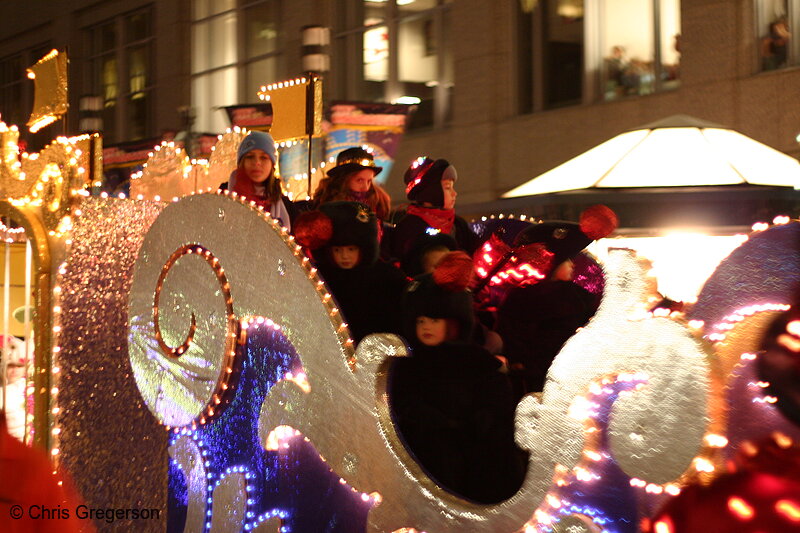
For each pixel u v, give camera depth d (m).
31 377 5.58
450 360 3.80
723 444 2.90
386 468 3.63
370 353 3.71
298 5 20.12
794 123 12.39
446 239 4.92
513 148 16.31
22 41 27.23
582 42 15.42
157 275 4.80
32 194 5.52
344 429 3.78
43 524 2.57
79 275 5.41
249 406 4.31
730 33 13.09
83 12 25.33
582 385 3.14
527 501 3.25
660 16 14.38
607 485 3.10
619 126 14.66
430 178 5.19
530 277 4.39
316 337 3.92
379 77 19.03
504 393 3.81
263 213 4.24
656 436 2.99
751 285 3.03
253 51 21.56
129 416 5.14
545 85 16.11
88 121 15.78
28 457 2.61
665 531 2.21
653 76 14.45
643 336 3.03
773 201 6.64
